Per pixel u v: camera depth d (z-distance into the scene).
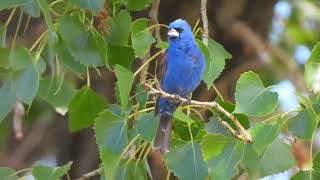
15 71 9.46
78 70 10.19
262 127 8.63
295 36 16.09
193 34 10.95
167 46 10.23
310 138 8.99
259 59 14.36
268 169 9.16
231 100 14.65
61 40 10.00
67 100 10.67
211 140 8.97
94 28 9.95
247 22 14.62
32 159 15.20
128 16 10.33
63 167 9.67
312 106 9.00
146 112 9.73
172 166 9.47
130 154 9.89
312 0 12.73
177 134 10.17
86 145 14.96
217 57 10.14
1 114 9.73
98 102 10.80
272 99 8.82
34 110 14.45
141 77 10.30
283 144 9.24
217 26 14.21
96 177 14.98
